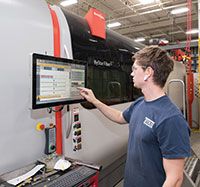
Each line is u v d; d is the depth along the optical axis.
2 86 1.24
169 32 9.76
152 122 1.21
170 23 8.41
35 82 1.18
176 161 1.12
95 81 2.20
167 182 1.11
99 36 2.24
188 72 6.49
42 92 1.25
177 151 1.11
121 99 2.77
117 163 2.63
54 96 1.34
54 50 1.61
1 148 1.24
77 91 1.59
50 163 1.38
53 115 1.60
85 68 1.67
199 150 4.74
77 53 1.89
